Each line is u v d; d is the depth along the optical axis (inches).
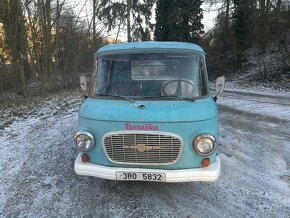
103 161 193.0
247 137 364.8
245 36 1416.1
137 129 183.9
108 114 189.9
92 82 220.1
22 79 731.4
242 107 577.3
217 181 238.8
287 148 327.3
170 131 183.6
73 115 473.1
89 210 197.8
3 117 458.3
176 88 206.1
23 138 342.3
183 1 1536.7
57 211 196.7
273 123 442.6
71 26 959.6
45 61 784.3
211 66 1471.5
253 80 1154.7
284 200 214.5
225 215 194.4
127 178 188.4
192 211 197.8
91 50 1008.9
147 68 210.8
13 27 732.7
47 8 773.3
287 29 1254.9
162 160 186.5
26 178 240.4
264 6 1273.4
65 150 301.1
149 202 207.0
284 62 1133.7
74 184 231.1
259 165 277.0
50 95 738.8
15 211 196.4
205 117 188.7
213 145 186.7
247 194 221.5
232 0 1428.4
